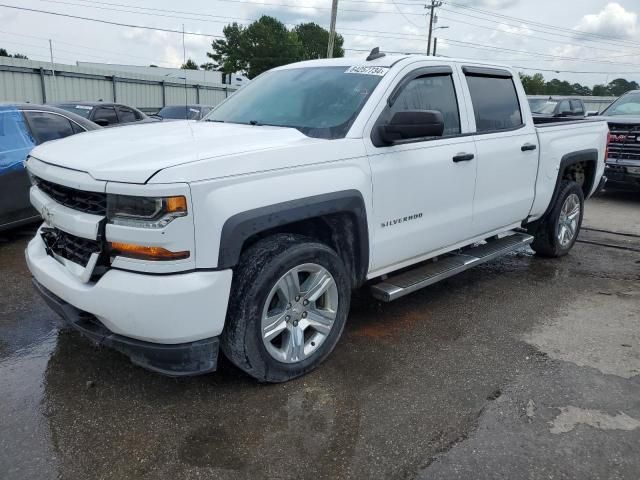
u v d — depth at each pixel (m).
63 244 3.14
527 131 5.06
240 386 3.27
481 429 2.92
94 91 27.52
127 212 2.68
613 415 3.08
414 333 4.10
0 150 5.98
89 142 3.32
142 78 30.39
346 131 3.52
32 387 3.24
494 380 3.43
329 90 3.91
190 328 2.76
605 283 5.38
